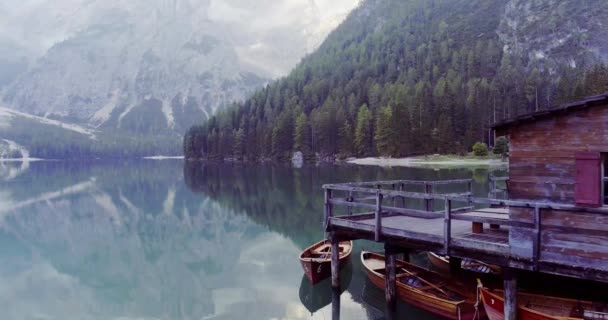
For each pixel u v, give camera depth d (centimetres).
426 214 1434
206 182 8150
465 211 1977
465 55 17012
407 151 11144
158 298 2233
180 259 3002
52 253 3241
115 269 2811
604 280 1084
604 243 1086
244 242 3331
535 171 1227
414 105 11831
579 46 18150
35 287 2459
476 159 10138
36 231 4031
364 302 1847
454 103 11425
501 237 1433
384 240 1569
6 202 5938
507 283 1252
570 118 1161
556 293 1552
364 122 12175
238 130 16050
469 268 1895
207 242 3462
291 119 14275
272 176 8625
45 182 9431
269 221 4025
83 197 6431
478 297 1446
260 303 2022
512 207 1255
